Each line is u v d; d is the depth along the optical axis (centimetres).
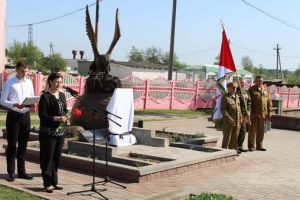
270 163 1010
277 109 2270
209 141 1180
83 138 946
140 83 2428
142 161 848
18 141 741
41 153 670
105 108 1099
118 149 998
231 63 1143
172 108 2620
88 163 823
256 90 1198
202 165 909
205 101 2811
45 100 665
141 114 2217
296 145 1345
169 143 1095
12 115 716
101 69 1166
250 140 1193
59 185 705
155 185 741
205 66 4075
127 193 679
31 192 647
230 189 740
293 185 792
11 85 721
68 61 6319
